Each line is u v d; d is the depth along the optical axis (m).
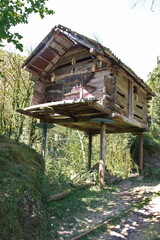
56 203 5.55
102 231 4.16
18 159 5.10
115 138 14.28
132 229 4.21
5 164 4.61
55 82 8.72
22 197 3.86
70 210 5.31
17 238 3.29
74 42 7.89
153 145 12.86
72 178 8.61
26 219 3.67
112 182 9.16
